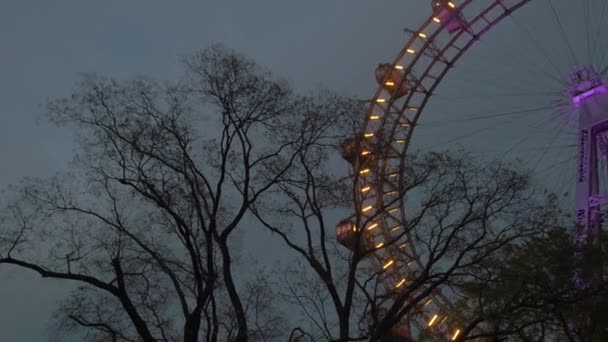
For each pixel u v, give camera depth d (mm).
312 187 25828
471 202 25297
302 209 26062
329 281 23578
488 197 25422
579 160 43656
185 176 25047
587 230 32594
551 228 26250
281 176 26250
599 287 24953
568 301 24406
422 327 34188
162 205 23531
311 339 23125
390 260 45375
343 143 27250
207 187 25125
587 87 44969
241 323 22266
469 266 24703
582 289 24891
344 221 36719
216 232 24000
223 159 24797
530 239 26500
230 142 25250
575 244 26500
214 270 25125
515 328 25469
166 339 23156
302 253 24516
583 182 42781
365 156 28594
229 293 22891
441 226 24891
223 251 23656
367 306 23109
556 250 25750
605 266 25938
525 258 26109
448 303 36438
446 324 35219
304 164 26062
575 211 42219
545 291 24625
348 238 35688
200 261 23797
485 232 24562
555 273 25453
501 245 24797
